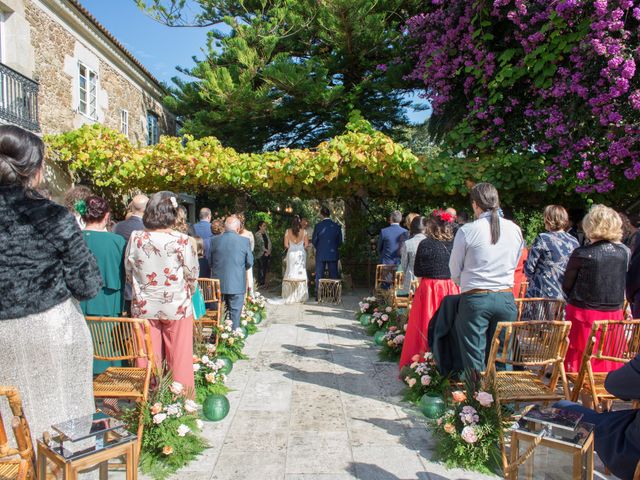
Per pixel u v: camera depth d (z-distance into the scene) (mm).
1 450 1748
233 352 5164
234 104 10664
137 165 8367
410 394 3980
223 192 9688
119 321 2828
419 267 4375
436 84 9078
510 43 8242
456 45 8867
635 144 6598
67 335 2064
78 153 8352
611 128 6680
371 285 11250
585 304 3506
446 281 4316
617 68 6219
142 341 2848
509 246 3275
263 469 2850
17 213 1961
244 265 5668
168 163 8445
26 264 1961
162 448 2891
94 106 10438
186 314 3385
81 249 2064
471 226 3318
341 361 5133
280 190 8859
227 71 10320
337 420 3572
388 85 11031
